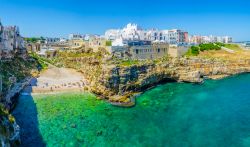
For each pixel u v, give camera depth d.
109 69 123.56
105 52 173.62
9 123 67.06
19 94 115.50
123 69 129.62
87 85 133.75
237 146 75.62
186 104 113.94
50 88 125.81
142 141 78.38
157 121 93.81
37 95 116.56
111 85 123.94
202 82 162.38
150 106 111.38
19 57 161.50
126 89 130.25
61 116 95.12
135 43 193.75
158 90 141.38
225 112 103.44
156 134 83.06
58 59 191.38
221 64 188.88
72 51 198.00
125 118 96.19
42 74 153.38
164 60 170.88
